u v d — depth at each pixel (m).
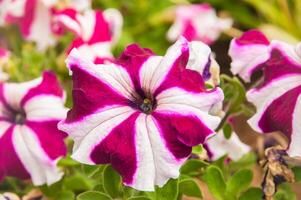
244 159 0.40
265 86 0.33
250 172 0.36
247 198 0.35
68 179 0.39
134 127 0.30
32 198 0.38
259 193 0.35
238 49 0.35
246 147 0.40
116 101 0.31
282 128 0.31
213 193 0.35
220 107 0.32
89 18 0.44
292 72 0.32
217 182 0.35
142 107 0.31
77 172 0.40
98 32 0.44
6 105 0.38
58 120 0.36
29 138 0.36
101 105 0.30
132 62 0.32
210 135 0.29
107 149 0.30
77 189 0.39
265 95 0.32
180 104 0.30
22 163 0.36
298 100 0.31
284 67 0.33
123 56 0.32
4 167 0.36
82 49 0.42
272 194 0.34
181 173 0.35
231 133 0.37
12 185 0.42
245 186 0.35
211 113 0.31
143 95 0.31
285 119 0.31
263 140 0.42
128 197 0.33
